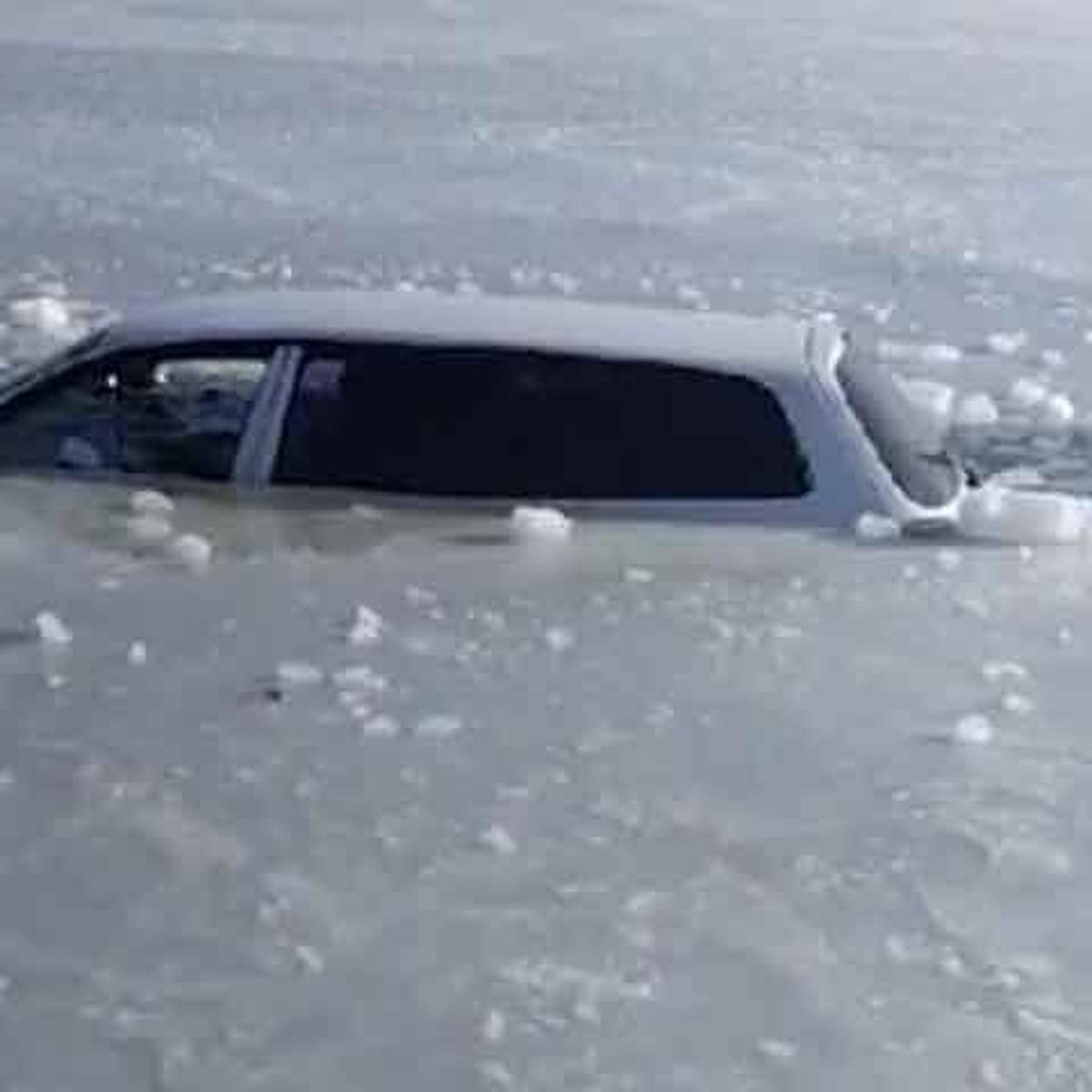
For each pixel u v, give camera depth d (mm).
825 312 14672
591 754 5512
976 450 10109
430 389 7066
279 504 7059
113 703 5781
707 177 22000
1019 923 4672
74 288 14672
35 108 25766
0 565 6703
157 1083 3951
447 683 5965
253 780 5301
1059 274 16594
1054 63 36531
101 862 4852
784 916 4664
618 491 7020
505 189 20688
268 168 21594
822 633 6402
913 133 26422
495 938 4527
